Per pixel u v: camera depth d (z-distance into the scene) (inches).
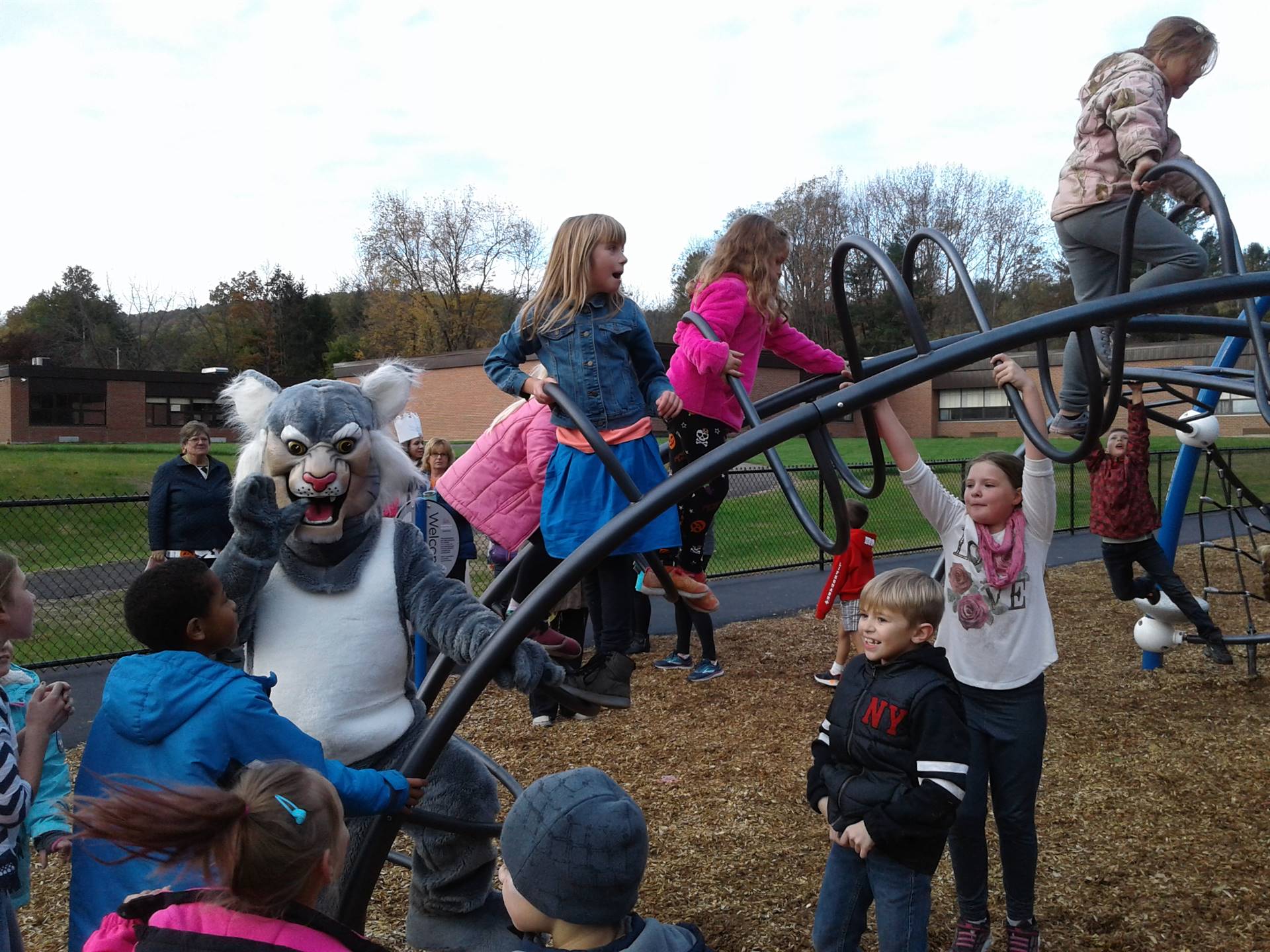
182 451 268.8
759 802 185.5
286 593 99.8
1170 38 123.6
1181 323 137.9
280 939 65.2
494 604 128.0
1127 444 254.5
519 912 69.0
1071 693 256.1
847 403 91.2
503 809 188.1
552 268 107.2
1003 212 1939.0
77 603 376.8
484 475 121.0
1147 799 181.9
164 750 83.7
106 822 66.3
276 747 85.3
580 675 100.3
